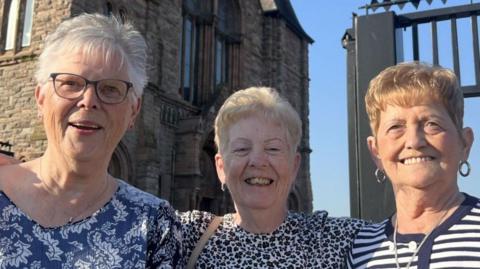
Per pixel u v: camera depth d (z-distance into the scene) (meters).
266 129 0.92
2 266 0.66
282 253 0.88
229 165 0.92
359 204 1.11
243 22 7.66
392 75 0.74
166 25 5.99
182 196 5.77
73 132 0.72
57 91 0.72
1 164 0.81
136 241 0.71
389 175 0.75
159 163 5.52
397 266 0.71
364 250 0.78
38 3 4.91
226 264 0.87
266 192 0.90
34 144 4.54
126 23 0.81
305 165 8.47
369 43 1.13
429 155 0.71
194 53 6.89
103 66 0.73
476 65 1.04
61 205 0.73
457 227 0.69
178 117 6.10
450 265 0.66
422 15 1.11
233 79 7.43
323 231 0.91
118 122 0.75
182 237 0.87
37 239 0.69
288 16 8.55
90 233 0.71
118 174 5.05
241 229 0.91
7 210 0.70
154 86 5.53
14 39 5.06
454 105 0.72
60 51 0.73
